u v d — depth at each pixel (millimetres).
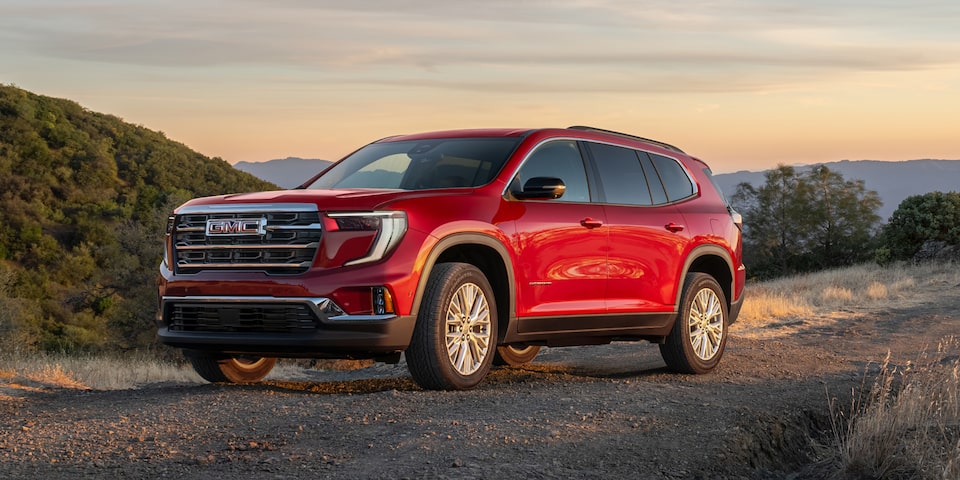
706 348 8328
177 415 5445
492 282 6809
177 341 6449
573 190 7316
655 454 4941
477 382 6555
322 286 5930
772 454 5574
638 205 7859
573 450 4824
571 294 7156
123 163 126500
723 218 8797
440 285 6262
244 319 6188
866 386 7531
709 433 5438
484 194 6668
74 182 117375
